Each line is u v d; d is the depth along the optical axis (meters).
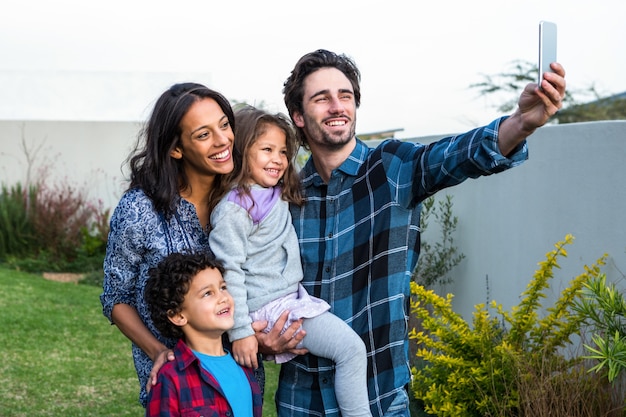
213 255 2.78
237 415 2.70
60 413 5.91
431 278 6.69
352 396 2.69
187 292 2.65
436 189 2.68
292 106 2.93
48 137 13.44
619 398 4.23
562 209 5.14
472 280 6.35
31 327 8.42
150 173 2.72
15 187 13.34
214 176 2.84
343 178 2.86
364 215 2.79
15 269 12.02
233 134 2.76
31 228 12.85
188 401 2.62
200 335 2.72
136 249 2.71
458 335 4.88
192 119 2.67
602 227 4.78
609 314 4.09
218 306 2.68
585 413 4.21
